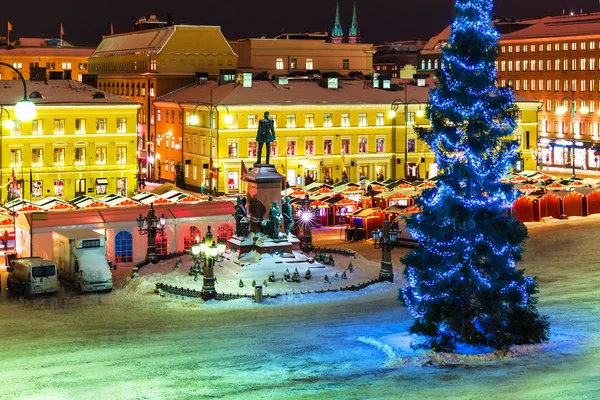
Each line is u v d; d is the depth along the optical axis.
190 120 122.31
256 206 64.75
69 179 109.25
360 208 91.88
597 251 72.69
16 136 105.62
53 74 120.56
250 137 117.88
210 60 149.00
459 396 32.25
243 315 50.56
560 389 32.62
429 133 41.81
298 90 123.75
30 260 60.81
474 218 41.03
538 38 162.88
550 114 161.75
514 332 41.00
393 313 50.16
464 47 40.75
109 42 174.25
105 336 45.38
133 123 112.19
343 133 122.50
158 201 83.50
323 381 35.25
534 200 90.81
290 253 64.31
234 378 36.16
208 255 54.91
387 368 37.34
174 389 34.62
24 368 38.62
